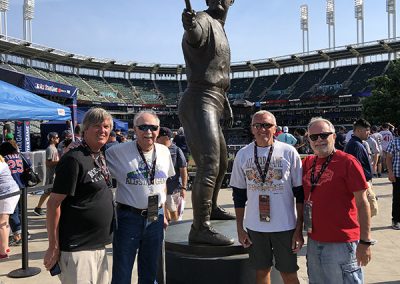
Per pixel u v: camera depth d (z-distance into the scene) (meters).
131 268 3.82
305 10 69.19
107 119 3.39
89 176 3.32
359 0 62.12
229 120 5.27
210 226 4.70
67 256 3.29
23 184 7.91
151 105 65.19
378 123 41.94
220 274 4.41
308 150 16.45
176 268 4.59
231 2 5.23
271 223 3.81
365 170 6.83
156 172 3.90
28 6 57.34
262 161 3.86
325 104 58.47
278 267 3.89
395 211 8.45
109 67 72.38
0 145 7.79
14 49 56.56
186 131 4.75
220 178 5.51
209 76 4.73
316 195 3.58
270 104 62.16
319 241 3.56
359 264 3.46
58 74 65.44
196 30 4.36
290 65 72.31
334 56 66.25
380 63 61.94
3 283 5.59
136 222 3.81
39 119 9.70
